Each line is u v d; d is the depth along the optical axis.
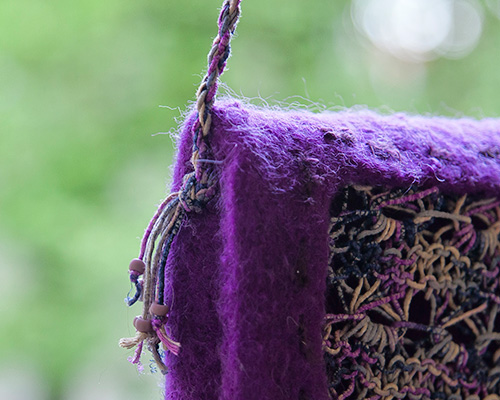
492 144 0.41
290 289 0.36
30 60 1.14
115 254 1.09
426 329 0.40
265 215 0.35
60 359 1.12
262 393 0.35
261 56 1.15
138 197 1.15
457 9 1.17
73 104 1.15
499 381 0.42
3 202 1.12
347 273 0.38
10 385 1.12
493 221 0.41
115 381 1.08
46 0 1.13
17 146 1.13
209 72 0.36
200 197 0.37
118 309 1.10
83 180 1.15
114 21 1.15
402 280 0.39
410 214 0.39
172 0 1.17
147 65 1.16
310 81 1.16
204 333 0.37
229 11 0.36
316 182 0.36
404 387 0.39
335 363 0.38
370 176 0.37
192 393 0.37
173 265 0.37
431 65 1.18
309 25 1.17
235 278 0.35
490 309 0.41
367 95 1.16
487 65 1.19
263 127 0.36
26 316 1.12
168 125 1.15
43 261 1.14
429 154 0.39
